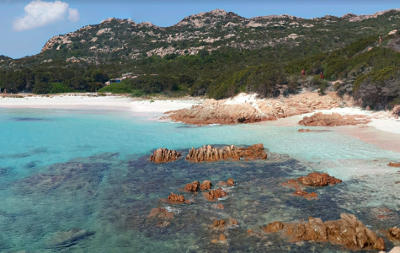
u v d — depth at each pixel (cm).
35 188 1476
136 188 1461
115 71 11438
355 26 13938
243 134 2772
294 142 2314
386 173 1504
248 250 912
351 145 2108
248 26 18550
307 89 4575
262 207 1198
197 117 3678
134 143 2488
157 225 1085
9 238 1019
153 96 7712
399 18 14712
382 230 986
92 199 1337
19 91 8769
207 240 977
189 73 9669
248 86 5019
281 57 9450
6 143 2512
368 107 3459
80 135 2869
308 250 901
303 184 1416
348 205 1177
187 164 1852
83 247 961
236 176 1592
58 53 16775
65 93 8562
